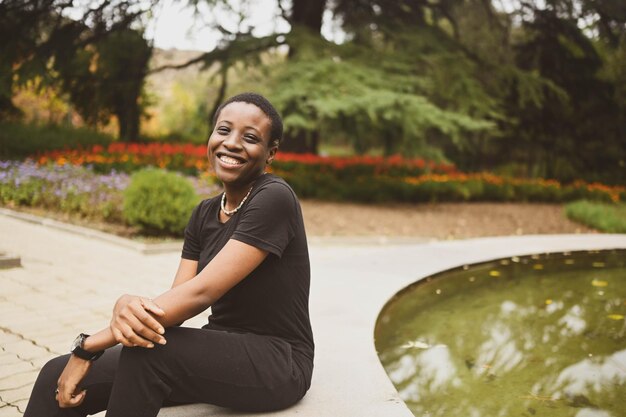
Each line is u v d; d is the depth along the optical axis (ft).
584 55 59.06
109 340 5.36
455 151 74.90
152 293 14.23
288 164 43.68
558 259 20.22
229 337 5.90
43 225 24.47
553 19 53.26
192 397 5.79
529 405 8.11
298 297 6.41
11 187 29.35
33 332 10.65
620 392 8.61
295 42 42.22
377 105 36.76
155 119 118.93
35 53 47.01
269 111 6.37
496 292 15.26
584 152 69.21
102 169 39.73
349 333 10.27
